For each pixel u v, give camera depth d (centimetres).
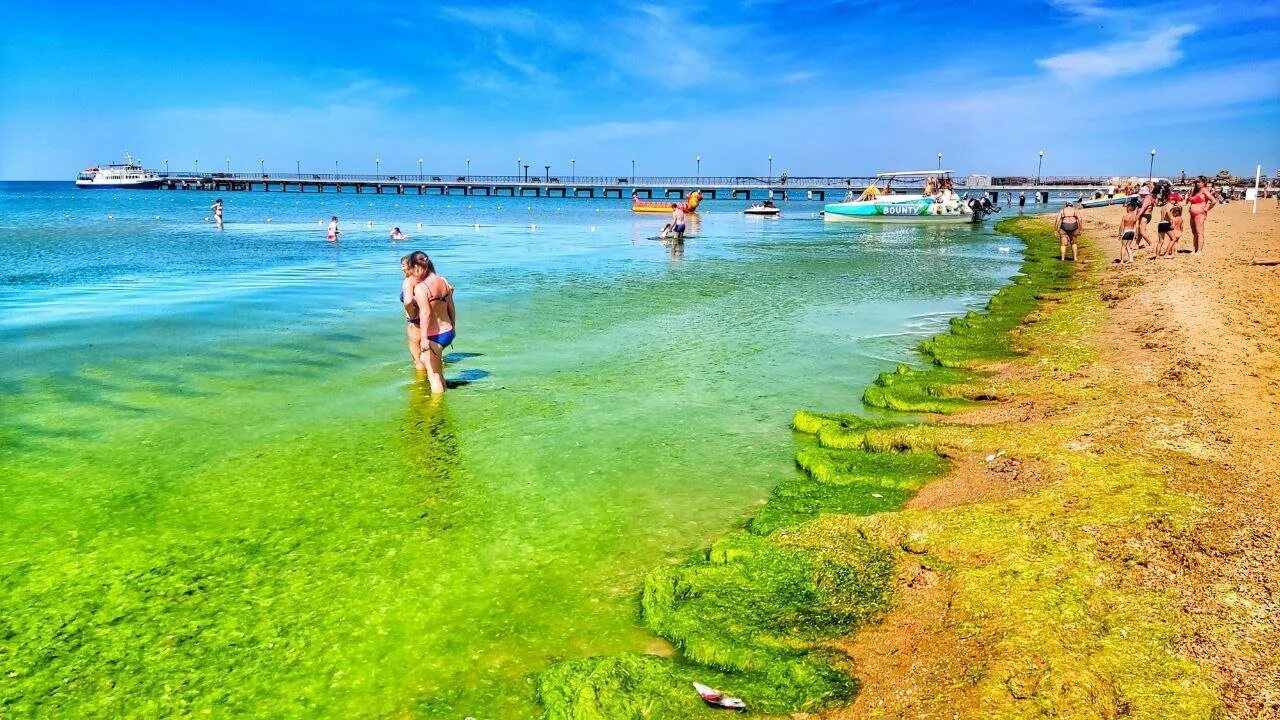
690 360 1171
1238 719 354
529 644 473
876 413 916
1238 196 8294
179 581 536
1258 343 1080
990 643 417
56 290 1803
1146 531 526
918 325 1477
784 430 859
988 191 9419
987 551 520
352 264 2461
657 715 393
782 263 2580
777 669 422
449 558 573
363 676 443
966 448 737
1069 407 845
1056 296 1739
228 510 643
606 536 610
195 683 435
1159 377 924
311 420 868
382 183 13475
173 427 838
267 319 1455
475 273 2245
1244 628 417
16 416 866
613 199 12575
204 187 15212
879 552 543
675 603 498
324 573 549
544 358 1175
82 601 510
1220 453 668
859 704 389
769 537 573
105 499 659
